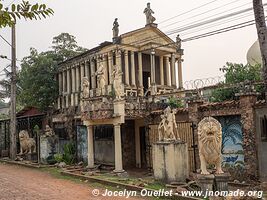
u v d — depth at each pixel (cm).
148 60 3978
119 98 1995
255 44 2461
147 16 3816
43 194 1432
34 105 3672
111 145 2389
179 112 1923
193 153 1800
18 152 3278
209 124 1277
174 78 4034
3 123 3503
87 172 2036
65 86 3803
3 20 418
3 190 1556
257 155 1526
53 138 2639
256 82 1625
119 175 1912
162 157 1648
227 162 1662
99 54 3497
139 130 2378
